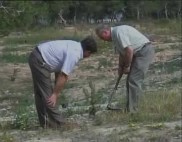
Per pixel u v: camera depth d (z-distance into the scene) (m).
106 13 102.12
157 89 14.31
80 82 17.97
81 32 50.03
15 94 16.05
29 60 9.77
